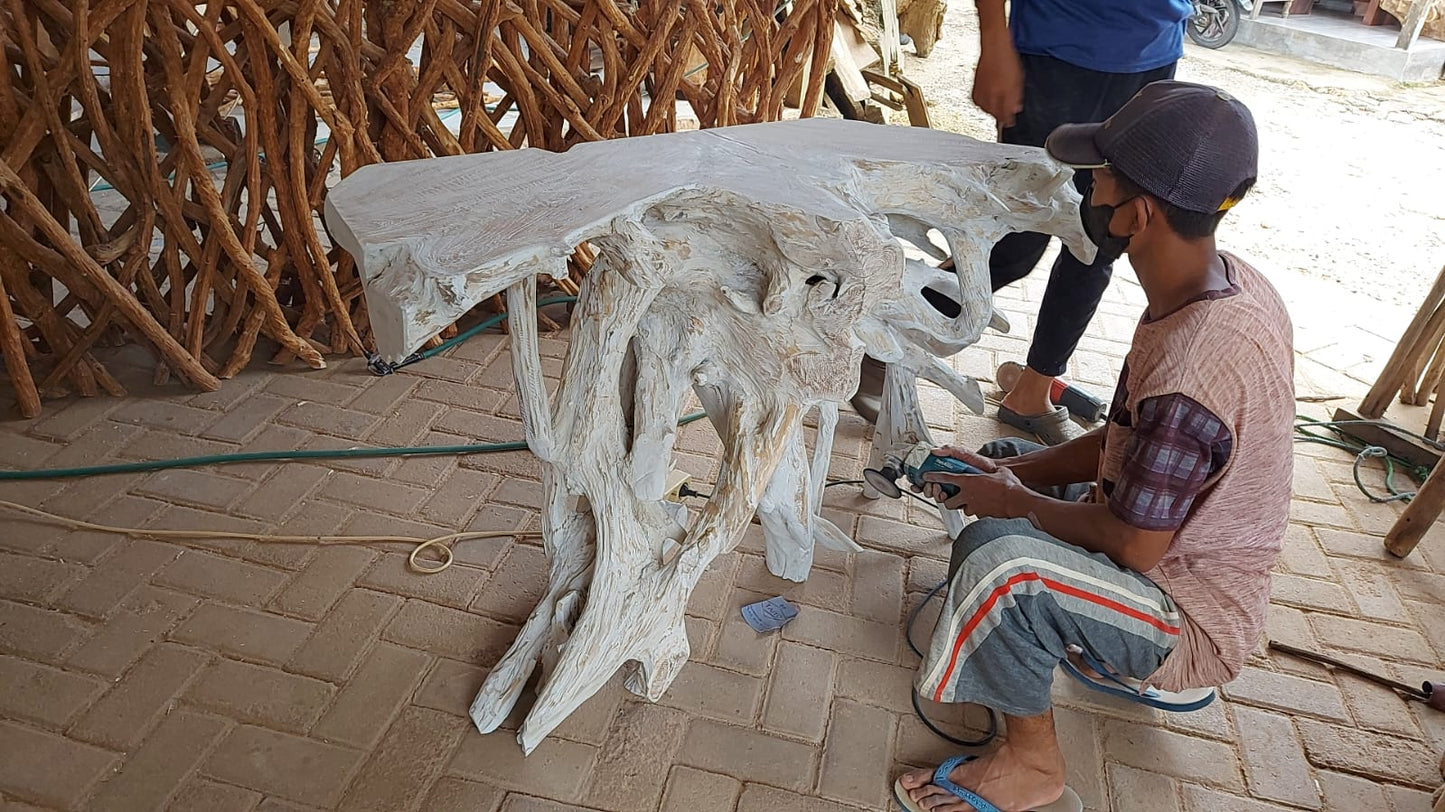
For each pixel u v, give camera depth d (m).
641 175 1.46
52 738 1.71
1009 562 1.50
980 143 1.79
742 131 1.76
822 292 1.52
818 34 3.20
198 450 2.49
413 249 1.24
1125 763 1.78
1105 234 1.54
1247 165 1.35
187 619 1.96
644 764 1.73
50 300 2.62
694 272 1.56
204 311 2.68
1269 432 1.43
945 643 1.56
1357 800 1.73
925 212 1.73
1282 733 1.85
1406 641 2.08
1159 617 1.54
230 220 2.64
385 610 2.02
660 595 1.77
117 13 2.23
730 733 1.79
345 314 2.83
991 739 1.81
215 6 2.29
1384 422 2.75
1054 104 2.32
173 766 1.67
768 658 1.96
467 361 2.97
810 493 2.02
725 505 1.76
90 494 2.31
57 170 2.53
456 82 2.71
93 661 1.86
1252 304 1.41
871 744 1.79
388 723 1.77
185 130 2.38
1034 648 1.52
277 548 2.17
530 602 2.06
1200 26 7.91
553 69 2.78
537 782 1.68
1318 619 2.13
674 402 1.69
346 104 2.58
